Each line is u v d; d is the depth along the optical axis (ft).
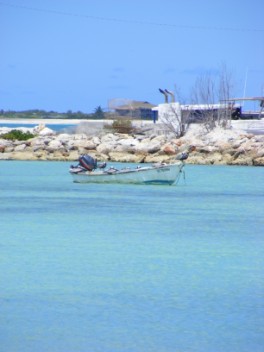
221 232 421.59
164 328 241.96
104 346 226.79
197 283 296.71
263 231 426.92
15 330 239.30
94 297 274.57
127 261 336.49
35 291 281.95
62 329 240.12
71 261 335.26
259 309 262.06
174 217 479.82
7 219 463.01
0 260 335.88
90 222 453.17
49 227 432.66
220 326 244.22
